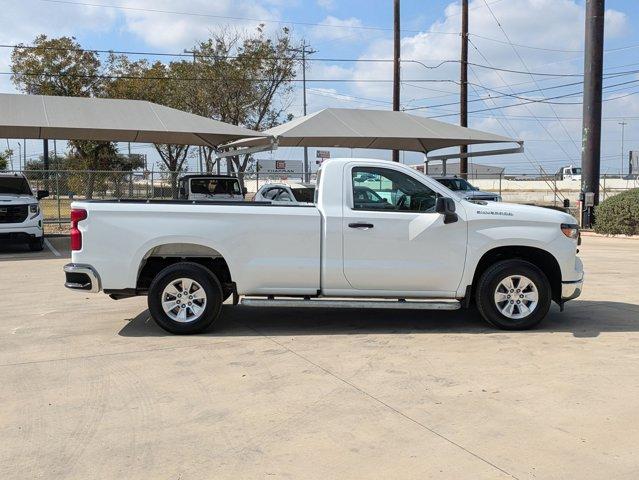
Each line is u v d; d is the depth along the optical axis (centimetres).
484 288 695
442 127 2086
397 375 547
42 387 521
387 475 366
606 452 394
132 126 1672
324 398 492
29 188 1623
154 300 683
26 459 389
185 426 440
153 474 369
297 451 399
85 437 422
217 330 715
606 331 702
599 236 2030
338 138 1983
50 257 1459
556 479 359
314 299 689
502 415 455
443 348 633
